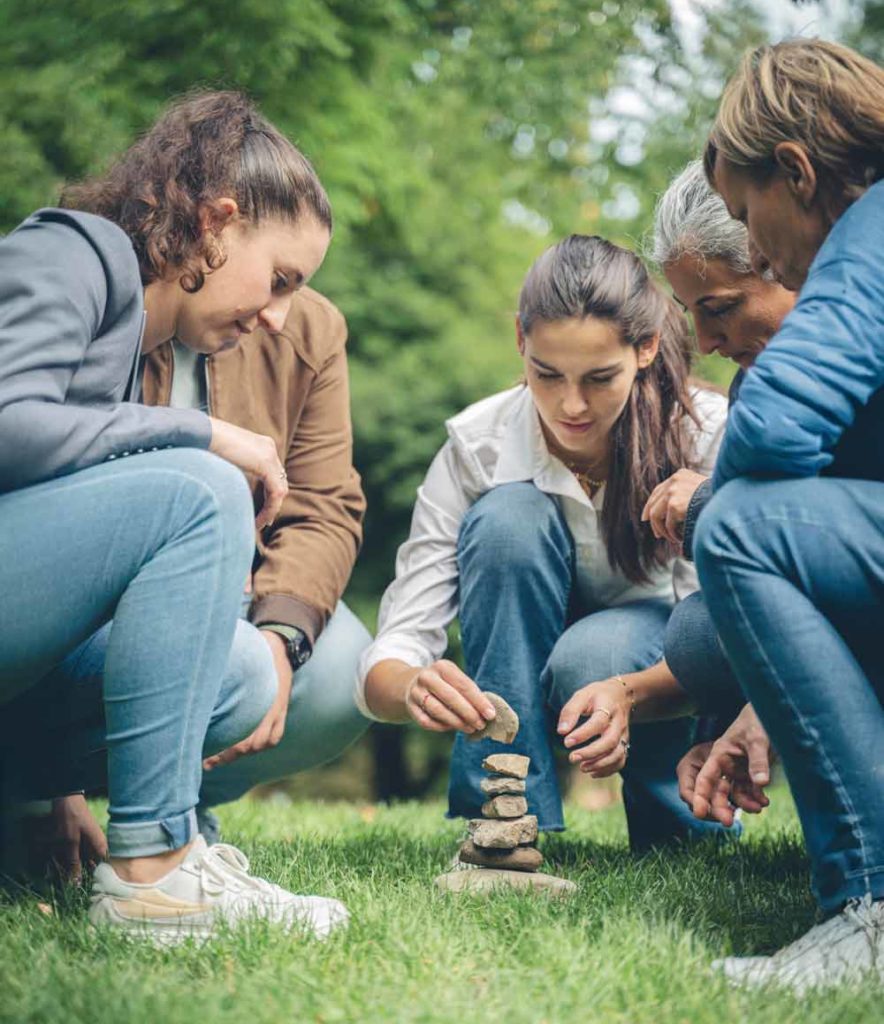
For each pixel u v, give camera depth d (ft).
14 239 8.45
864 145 8.36
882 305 7.89
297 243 9.52
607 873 10.59
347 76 30.30
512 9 30.68
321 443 12.48
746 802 10.10
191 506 8.30
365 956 7.73
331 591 12.00
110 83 27.58
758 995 7.29
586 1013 6.98
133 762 8.29
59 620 8.29
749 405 7.88
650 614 11.76
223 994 7.12
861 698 7.84
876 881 7.74
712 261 10.44
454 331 44.96
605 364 10.78
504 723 10.26
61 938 8.19
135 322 8.76
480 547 11.34
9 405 8.02
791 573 7.93
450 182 44.29
